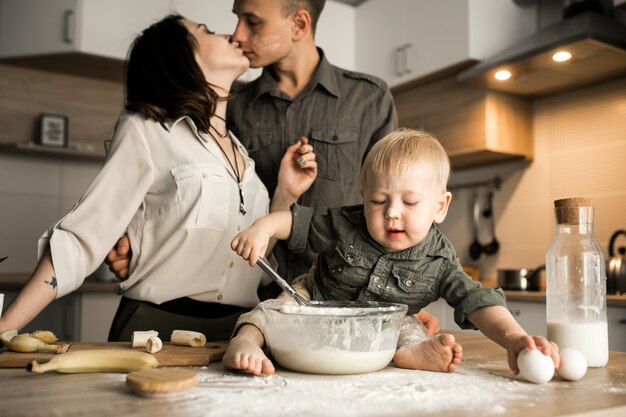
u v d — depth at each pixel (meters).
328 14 3.75
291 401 0.69
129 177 1.28
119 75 3.42
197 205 1.31
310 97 1.77
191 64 1.38
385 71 3.62
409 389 0.77
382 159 1.14
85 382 0.80
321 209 1.74
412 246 1.15
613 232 2.87
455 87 3.33
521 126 3.25
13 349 0.99
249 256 1.12
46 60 3.15
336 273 1.21
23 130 3.29
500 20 3.20
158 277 1.32
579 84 3.01
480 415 0.64
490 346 1.21
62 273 1.16
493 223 3.48
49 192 3.48
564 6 3.09
